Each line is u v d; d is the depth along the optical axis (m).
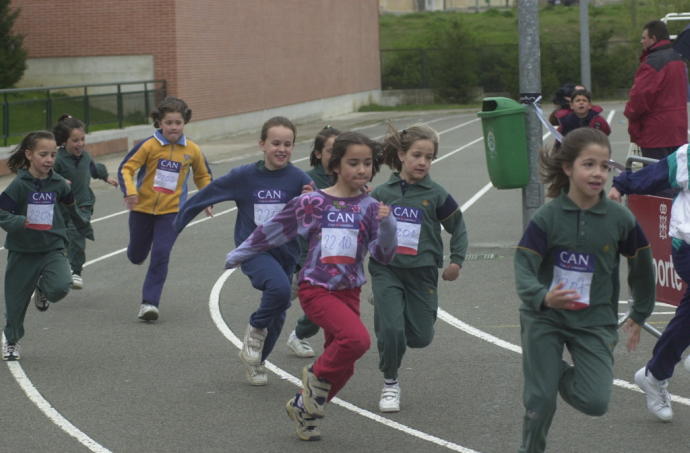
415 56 58.56
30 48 33.53
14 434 6.53
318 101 46.75
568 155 5.19
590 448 6.09
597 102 52.78
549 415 5.24
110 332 9.32
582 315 5.28
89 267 12.74
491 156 12.02
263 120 40.12
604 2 80.06
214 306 10.36
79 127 11.19
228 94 36.78
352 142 6.10
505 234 14.32
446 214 6.95
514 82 56.34
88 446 6.28
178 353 8.55
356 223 6.15
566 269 5.26
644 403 6.95
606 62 55.59
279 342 8.86
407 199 6.91
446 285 11.08
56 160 11.09
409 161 6.92
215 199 7.63
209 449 6.19
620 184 6.63
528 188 12.55
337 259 6.13
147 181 9.84
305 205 6.20
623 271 11.45
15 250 8.29
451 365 8.00
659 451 6.02
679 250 6.45
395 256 6.86
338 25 49.94
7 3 31.62
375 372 7.87
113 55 33.16
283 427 6.60
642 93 11.52
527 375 5.29
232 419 6.77
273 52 41.12
